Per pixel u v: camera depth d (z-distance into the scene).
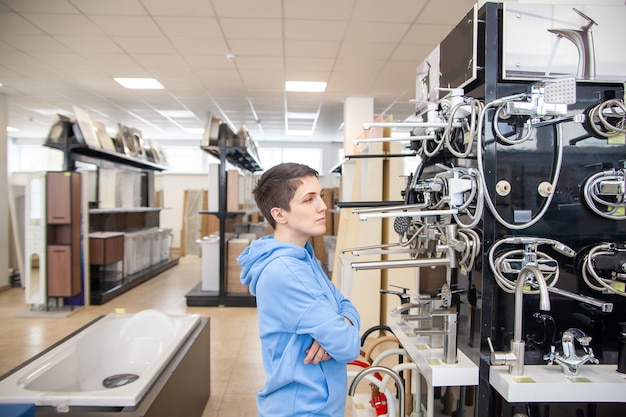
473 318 1.29
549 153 1.24
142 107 6.71
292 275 0.95
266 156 10.64
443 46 1.48
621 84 1.25
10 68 4.68
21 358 3.13
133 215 6.77
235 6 3.20
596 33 1.21
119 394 1.47
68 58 4.36
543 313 1.25
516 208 1.23
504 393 1.12
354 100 6.09
